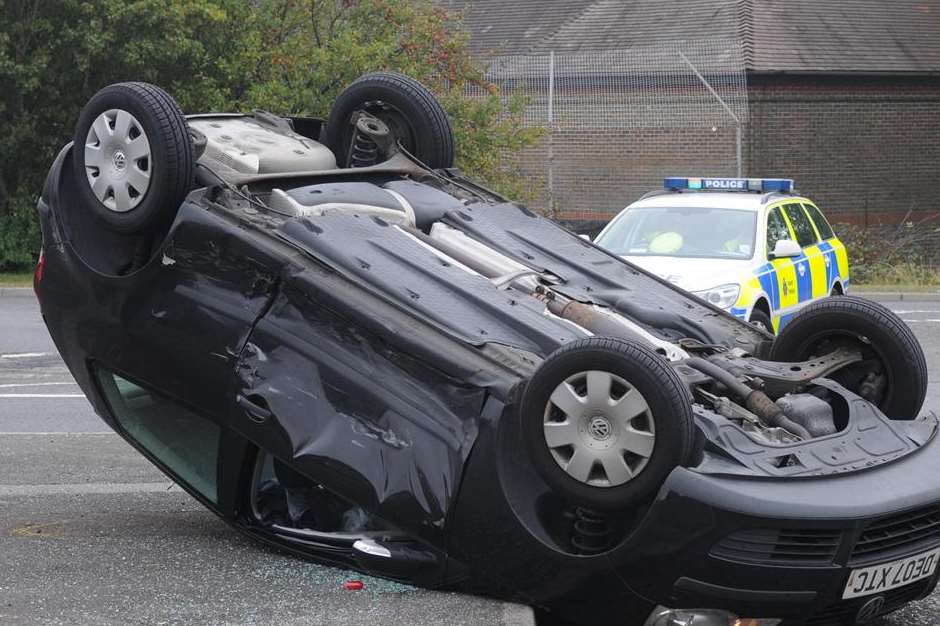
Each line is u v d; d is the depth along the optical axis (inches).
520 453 233.8
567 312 272.5
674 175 1382.9
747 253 568.7
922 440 256.5
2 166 1087.6
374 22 1112.8
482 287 266.4
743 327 306.8
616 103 1380.4
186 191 271.1
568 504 231.0
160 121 267.9
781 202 619.5
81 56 1019.9
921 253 1214.3
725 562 217.2
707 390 256.8
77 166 279.4
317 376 251.6
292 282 254.8
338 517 265.7
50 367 596.7
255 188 289.9
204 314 264.2
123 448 406.6
